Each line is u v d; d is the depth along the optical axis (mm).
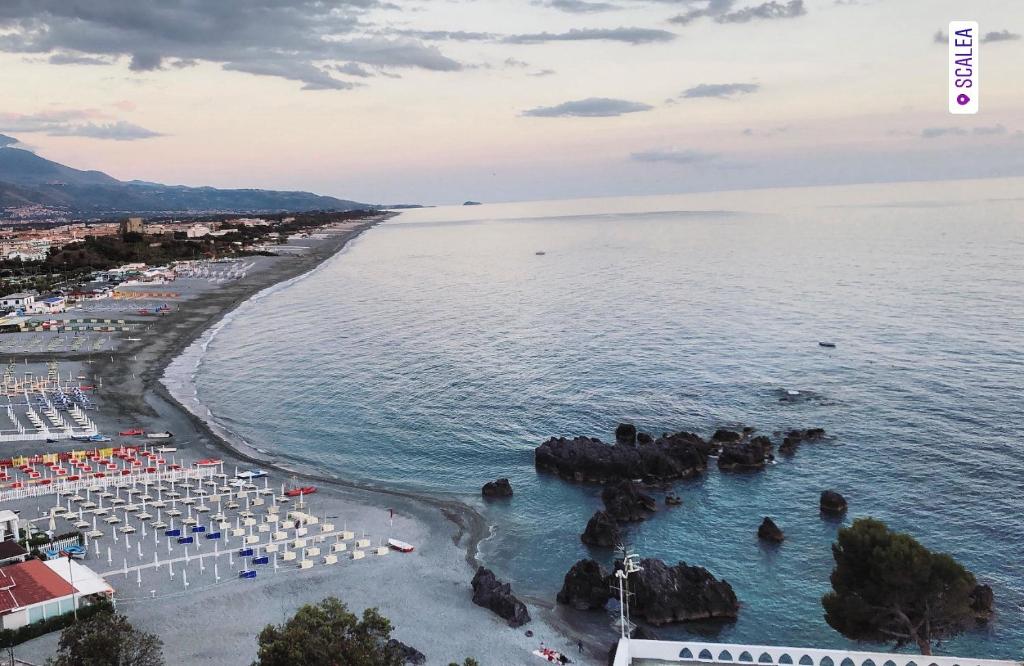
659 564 78750
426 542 92062
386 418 140125
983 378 149125
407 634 71500
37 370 177000
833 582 61969
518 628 73125
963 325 195250
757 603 78125
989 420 125688
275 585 80562
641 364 170875
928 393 141500
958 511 95312
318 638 54250
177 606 75750
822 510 98000
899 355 169375
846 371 158625
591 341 196875
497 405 145125
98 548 88500
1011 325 192250
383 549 88938
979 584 76250
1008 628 71312
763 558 87000
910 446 116688
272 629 57062
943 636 64250
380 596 78812
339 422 139250
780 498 102062
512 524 97375
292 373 174750
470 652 68625
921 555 57812
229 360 188875
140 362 186125
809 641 71375
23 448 124625
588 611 76750
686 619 74938
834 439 121375
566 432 129875
